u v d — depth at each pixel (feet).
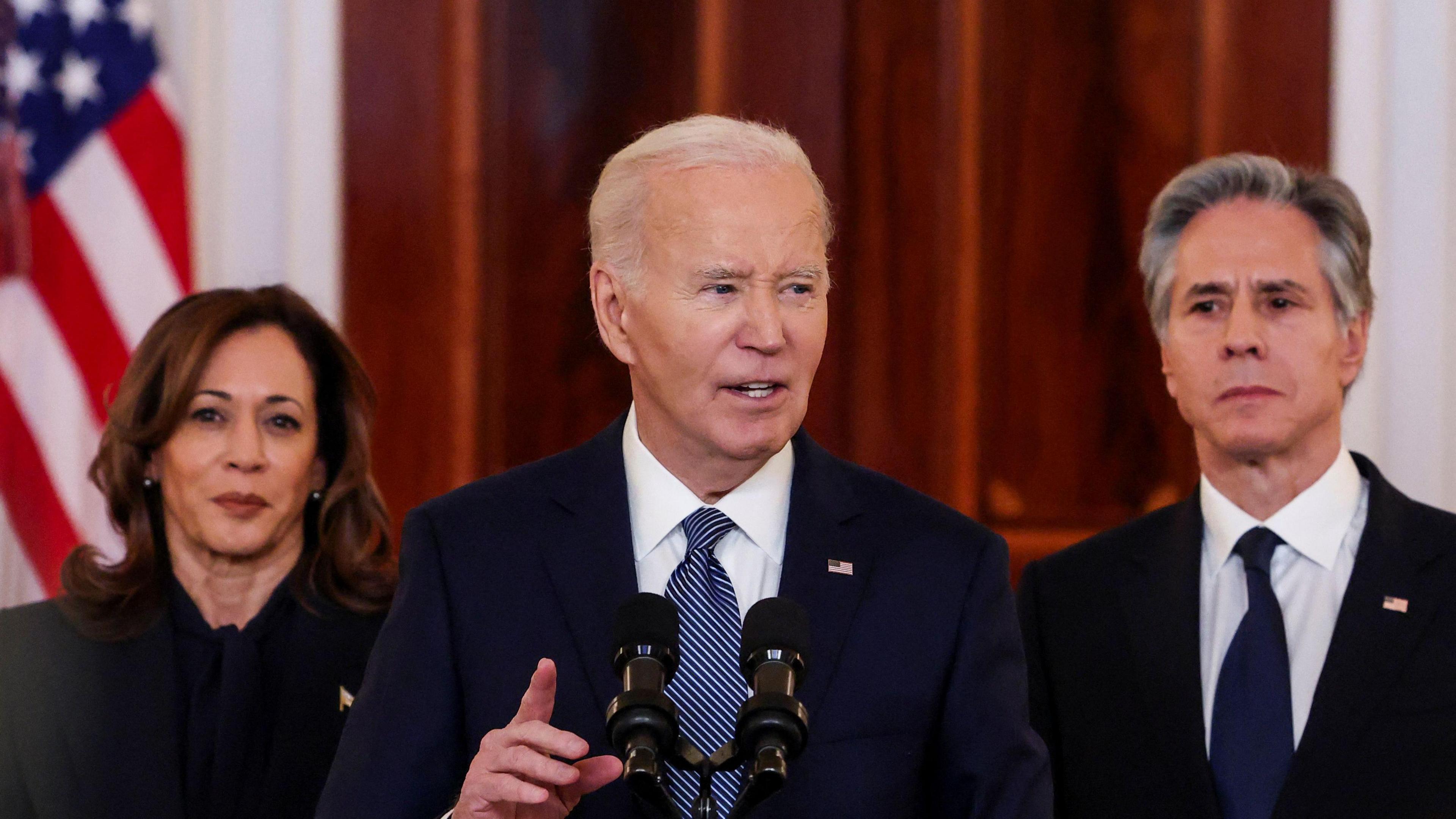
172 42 43.86
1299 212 27.66
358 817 20.79
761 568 22.61
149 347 29.53
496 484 23.80
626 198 21.89
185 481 28.71
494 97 44.86
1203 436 28.25
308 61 44.01
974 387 44.91
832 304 44.96
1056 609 29.04
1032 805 20.90
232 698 28.04
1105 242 45.27
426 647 22.06
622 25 45.29
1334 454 27.58
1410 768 24.84
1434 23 44.45
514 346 45.11
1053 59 45.21
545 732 17.52
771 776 15.72
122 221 41.01
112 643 28.17
